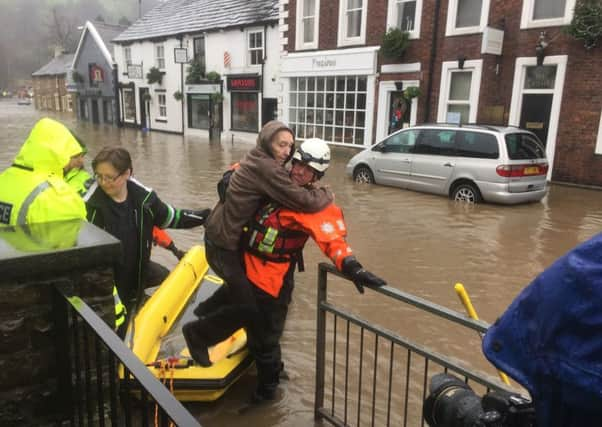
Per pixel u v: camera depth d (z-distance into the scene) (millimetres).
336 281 5742
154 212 3693
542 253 6934
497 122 13586
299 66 19078
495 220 8727
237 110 23984
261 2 22812
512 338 1182
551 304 1078
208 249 3125
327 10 17828
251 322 3211
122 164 3266
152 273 4688
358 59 16797
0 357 2182
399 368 3906
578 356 1017
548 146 12812
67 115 44781
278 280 3096
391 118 16453
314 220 2855
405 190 11234
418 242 7391
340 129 18344
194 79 25359
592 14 11367
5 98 94375
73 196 2695
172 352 3596
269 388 3402
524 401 1325
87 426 2303
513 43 13039
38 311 2230
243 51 22812
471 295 5422
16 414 2250
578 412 1050
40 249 2178
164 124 28688
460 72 14461
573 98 12234
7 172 2703
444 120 14805
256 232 3008
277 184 2824
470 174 9930
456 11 14133
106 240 2316
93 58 35500
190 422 1265
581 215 9195
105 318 2371
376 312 4906
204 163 15734
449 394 1623
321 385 3223
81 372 2303
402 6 15641
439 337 4410
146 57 29297
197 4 26969
